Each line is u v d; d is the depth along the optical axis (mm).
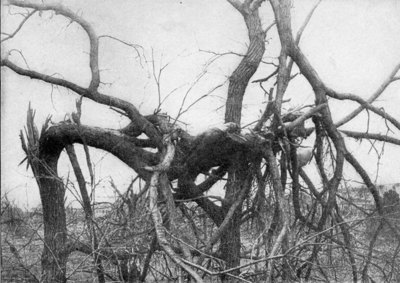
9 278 6074
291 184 6699
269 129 6125
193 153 6027
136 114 6449
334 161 7152
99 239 6031
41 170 6441
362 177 6711
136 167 6320
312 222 6633
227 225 5969
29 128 6508
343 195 7070
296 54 6352
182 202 6391
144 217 5852
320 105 6324
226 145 5941
